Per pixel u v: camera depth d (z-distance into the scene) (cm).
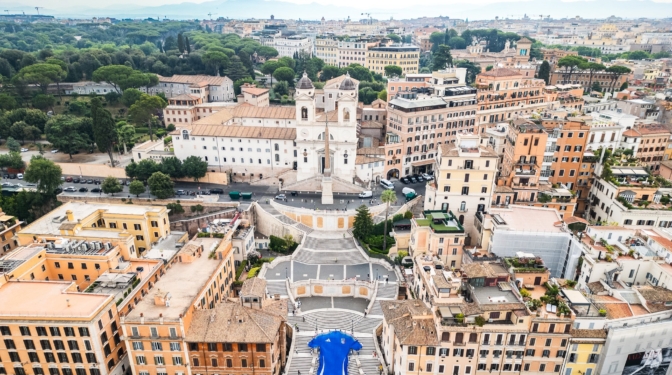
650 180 12675
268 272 12344
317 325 10575
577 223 11381
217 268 10381
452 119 18112
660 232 10800
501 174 14400
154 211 12775
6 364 8644
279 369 9256
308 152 16375
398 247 13075
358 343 9681
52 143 19612
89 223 12200
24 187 16700
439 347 8181
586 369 8475
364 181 16925
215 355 8538
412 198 15438
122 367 9162
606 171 13025
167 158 17162
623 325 8238
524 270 9225
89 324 8194
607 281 9431
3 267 9475
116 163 19038
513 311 8206
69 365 8612
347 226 14538
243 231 13212
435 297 8575
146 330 8338
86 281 10356
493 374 8475
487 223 11294
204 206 15000
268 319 8900
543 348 8256
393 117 17850
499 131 15125
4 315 8244
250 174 17838
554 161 13700
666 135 15625
